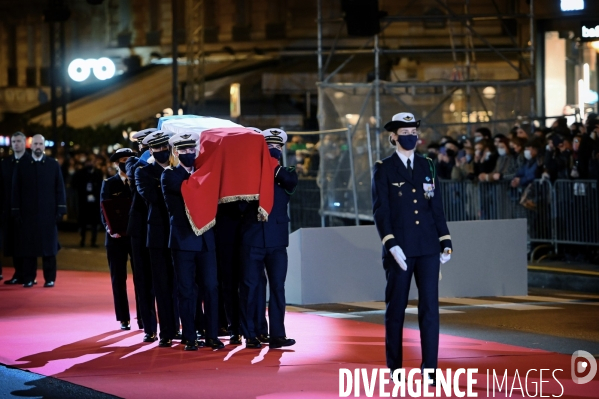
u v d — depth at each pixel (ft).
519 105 79.66
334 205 68.23
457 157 65.31
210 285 34.65
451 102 83.97
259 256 35.04
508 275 51.06
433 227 28.89
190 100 106.01
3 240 55.72
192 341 34.68
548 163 59.26
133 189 36.99
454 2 115.14
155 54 146.82
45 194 54.75
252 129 35.81
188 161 33.86
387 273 29.01
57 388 28.63
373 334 38.17
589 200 56.70
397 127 28.96
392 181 28.84
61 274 63.00
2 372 31.04
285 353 34.01
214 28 140.87
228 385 28.78
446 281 50.11
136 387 28.58
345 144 67.36
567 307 46.37
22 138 54.75
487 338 37.32
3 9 162.71
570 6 77.97
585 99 92.99
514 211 60.70
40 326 40.65
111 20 151.53
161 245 35.12
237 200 34.01
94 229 86.22
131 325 41.14
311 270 47.96
